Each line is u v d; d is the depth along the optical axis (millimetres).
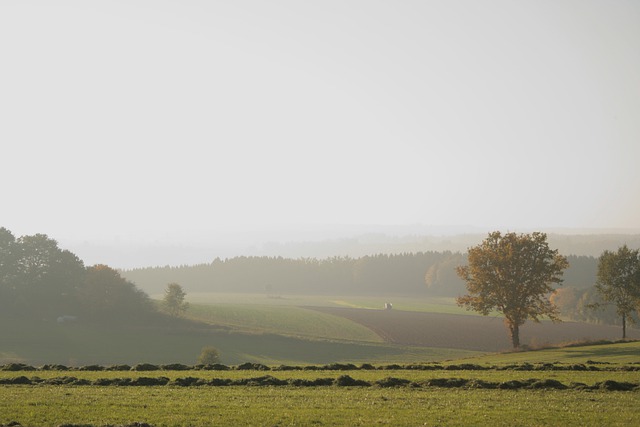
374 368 121500
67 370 113750
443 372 111375
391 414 67188
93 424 60812
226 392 82562
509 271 185875
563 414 67438
